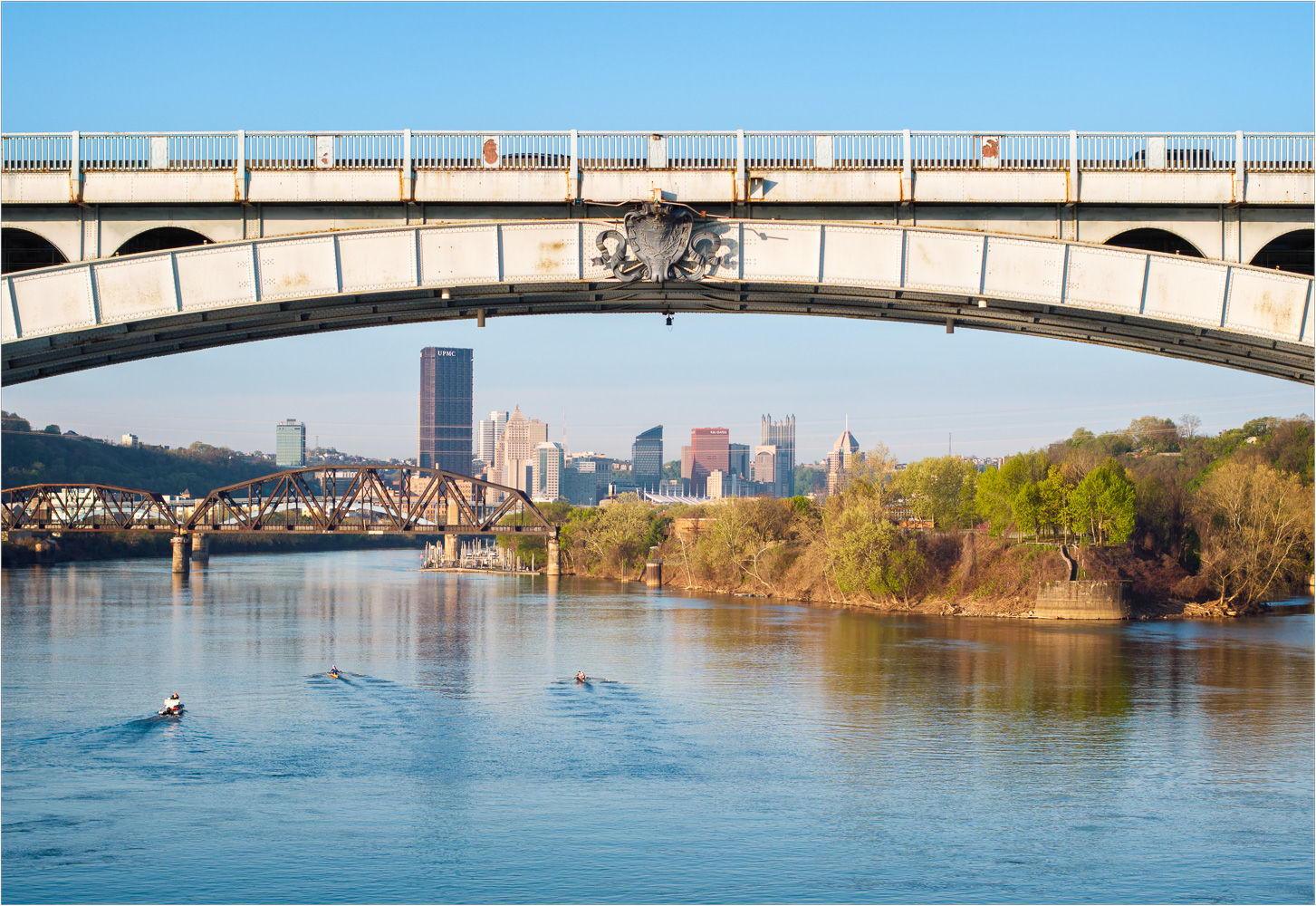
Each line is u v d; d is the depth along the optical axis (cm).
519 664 9244
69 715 7100
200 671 8744
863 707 7475
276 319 4281
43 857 4544
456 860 4553
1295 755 6200
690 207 3925
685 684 8312
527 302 4316
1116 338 4609
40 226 3881
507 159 3869
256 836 4806
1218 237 3956
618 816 5131
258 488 19062
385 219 3944
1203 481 16188
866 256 3900
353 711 7300
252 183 3841
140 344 4384
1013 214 3972
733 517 17225
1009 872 4469
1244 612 12812
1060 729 6800
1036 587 12912
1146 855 4656
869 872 4469
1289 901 4197
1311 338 3841
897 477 17725
